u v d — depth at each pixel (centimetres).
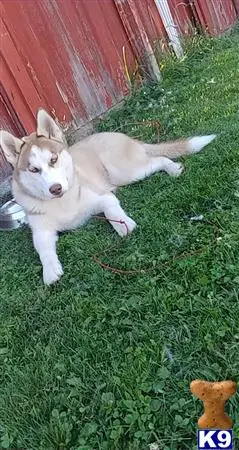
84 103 180
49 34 169
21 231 137
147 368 81
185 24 211
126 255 108
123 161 136
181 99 177
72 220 125
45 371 88
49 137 124
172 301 91
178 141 139
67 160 122
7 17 159
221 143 133
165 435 72
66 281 109
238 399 71
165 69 195
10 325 102
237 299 86
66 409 81
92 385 83
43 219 123
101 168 137
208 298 88
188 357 80
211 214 108
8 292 114
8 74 161
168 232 109
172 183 126
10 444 79
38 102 169
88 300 100
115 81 188
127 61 191
